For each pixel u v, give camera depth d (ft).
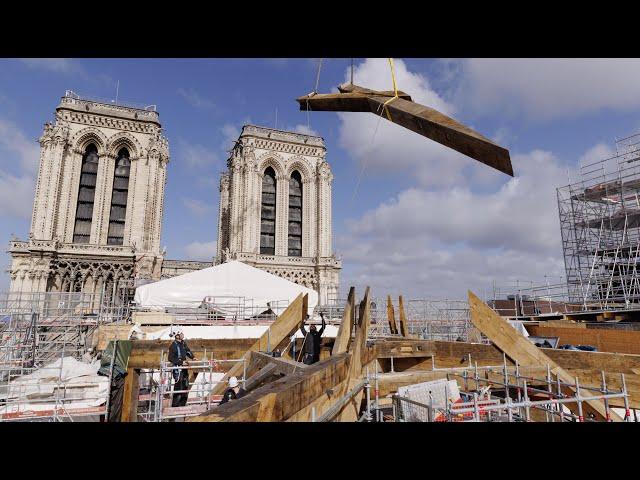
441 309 92.38
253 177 223.92
